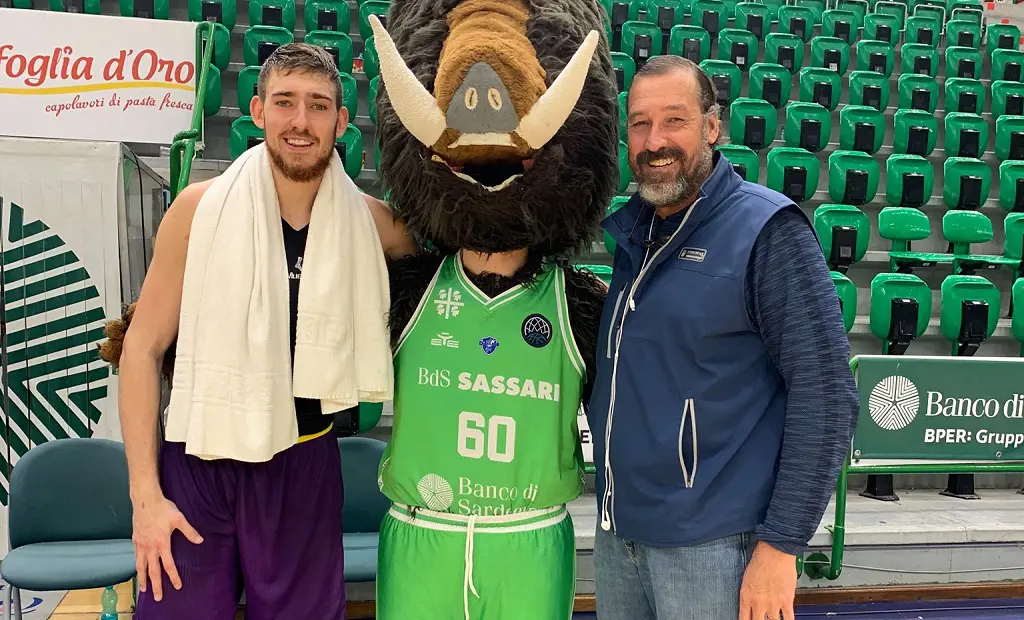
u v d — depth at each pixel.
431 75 1.37
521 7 1.40
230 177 1.42
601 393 1.44
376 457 2.48
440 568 1.44
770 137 5.41
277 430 1.36
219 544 1.41
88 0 5.77
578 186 1.41
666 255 1.38
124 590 2.65
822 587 2.72
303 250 1.46
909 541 2.76
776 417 1.39
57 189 2.74
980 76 6.98
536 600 1.44
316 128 1.37
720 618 1.34
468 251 1.49
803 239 1.33
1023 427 2.59
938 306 4.55
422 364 1.46
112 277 2.79
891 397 2.53
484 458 1.43
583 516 2.81
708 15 7.08
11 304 2.72
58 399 2.78
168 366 1.53
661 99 1.36
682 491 1.34
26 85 3.69
